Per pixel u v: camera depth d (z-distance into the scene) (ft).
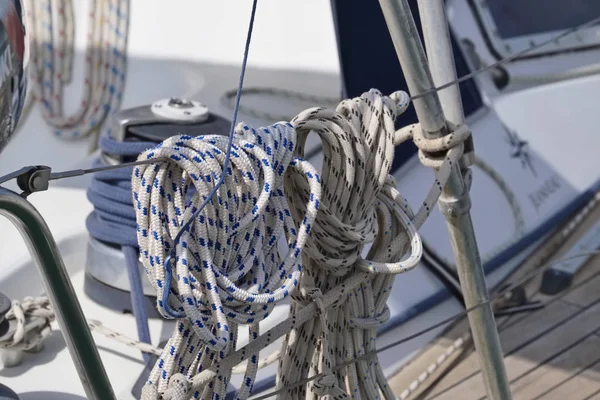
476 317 5.78
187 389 3.75
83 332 3.51
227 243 3.73
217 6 10.02
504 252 9.19
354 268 4.61
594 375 7.68
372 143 4.47
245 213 3.77
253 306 3.83
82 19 9.44
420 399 7.13
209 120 6.80
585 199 10.29
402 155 8.96
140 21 9.76
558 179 10.31
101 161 6.56
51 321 6.09
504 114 10.56
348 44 9.68
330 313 4.62
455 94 5.42
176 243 3.53
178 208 3.60
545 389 7.50
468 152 5.33
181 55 9.76
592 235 9.73
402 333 7.73
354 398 4.76
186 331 3.78
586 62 11.66
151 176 3.56
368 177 4.49
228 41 9.90
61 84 9.24
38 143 8.99
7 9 3.18
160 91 9.47
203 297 3.64
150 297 6.49
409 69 4.84
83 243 7.55
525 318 8.49
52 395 5.69
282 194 4.06
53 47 9.27
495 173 9.85
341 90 9.46
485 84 10.69
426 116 5.04
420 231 8.55
